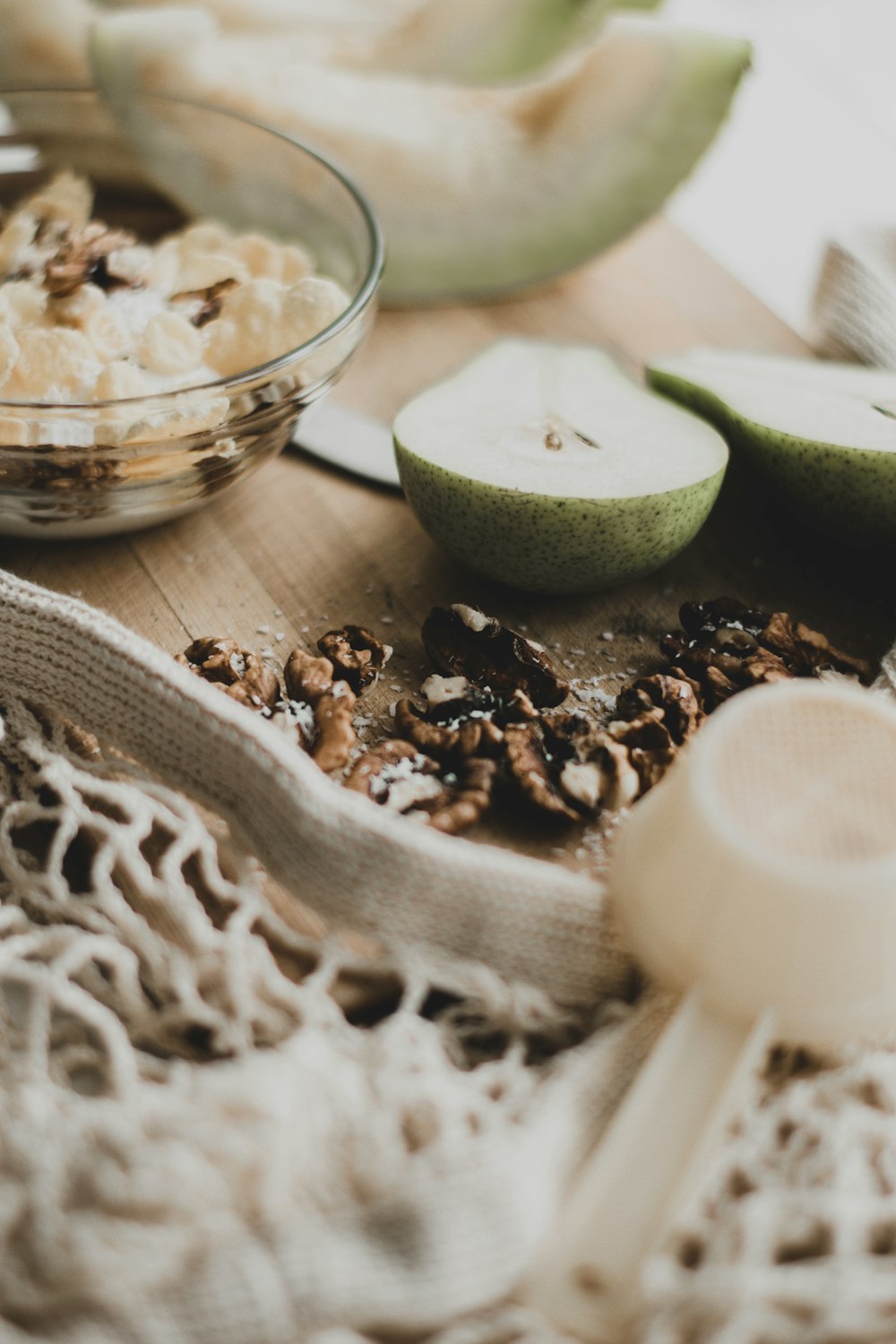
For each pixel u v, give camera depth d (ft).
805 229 2.01
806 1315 0.98
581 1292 1.00
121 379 1.33
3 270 1.47
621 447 1.34
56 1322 0.97
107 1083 1.07
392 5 1.82
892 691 1.27
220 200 1.61
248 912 1.11
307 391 1.35
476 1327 0.99
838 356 1.63
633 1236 1.00
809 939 1.04
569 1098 1.04
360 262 1.47
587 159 1.63
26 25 1.65
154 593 1.38
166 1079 1.07
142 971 1.11
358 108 1.71
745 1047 1.06
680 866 1.06
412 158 1.66
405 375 1.60
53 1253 0.96
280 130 1.65
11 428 1.27
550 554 1.32
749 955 1.05
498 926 1.11
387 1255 0.98
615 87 1.60
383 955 1.12
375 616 1.38
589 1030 1.12
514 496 1.28
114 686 1.18
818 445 1.34
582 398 1.39
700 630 1.37
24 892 1.12
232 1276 0.97
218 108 1.54
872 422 1.38
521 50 1.77
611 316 1.68
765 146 2.13
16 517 1.34
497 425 1.35
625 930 1.11
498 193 1.65
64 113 1.59
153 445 1.30
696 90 1.58
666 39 1.58
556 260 1.67
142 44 1.58
